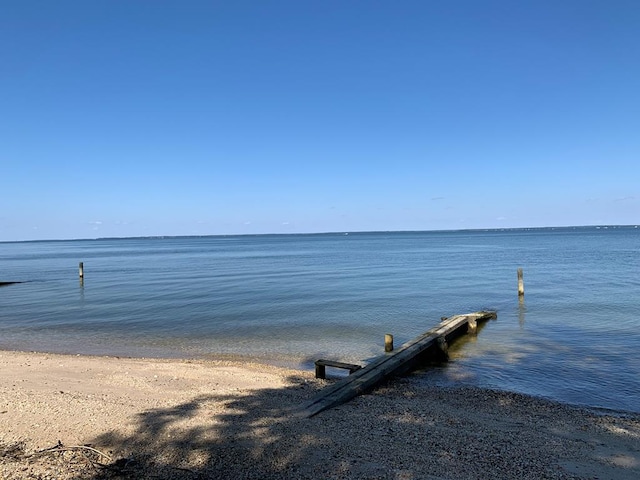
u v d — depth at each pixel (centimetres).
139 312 2506
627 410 1013
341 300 2797
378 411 930
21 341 1848
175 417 830
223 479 595
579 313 2248
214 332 1966
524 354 1530
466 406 1009
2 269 6250
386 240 19088
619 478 652
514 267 4991
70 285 4016
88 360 1417
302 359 1526
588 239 13362
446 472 638
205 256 9144
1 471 588
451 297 2883
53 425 773
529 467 673
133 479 587
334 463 652
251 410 891
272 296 3012
